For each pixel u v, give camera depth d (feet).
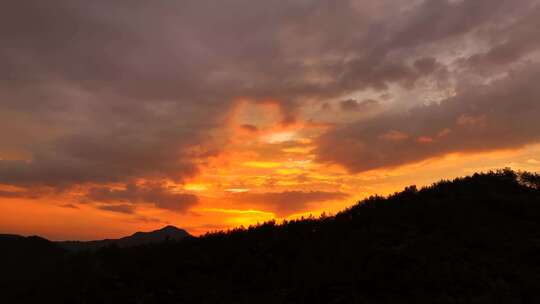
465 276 46.70
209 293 51.42
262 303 46.85
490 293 42.01
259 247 65.36
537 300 40.57
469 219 64.54
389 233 62.85
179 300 50.65
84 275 62.85
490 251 54.60
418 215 68.39
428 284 46.32
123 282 57.88
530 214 66.54
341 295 46.19
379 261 52.95
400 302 43.37
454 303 41.14
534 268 49.26
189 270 60.23
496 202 71.46
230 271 58.23
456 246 56.08
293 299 47.37
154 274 58.85
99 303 52.01
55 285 61.26
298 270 54.08
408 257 53.11
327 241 63.52
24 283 68.28
